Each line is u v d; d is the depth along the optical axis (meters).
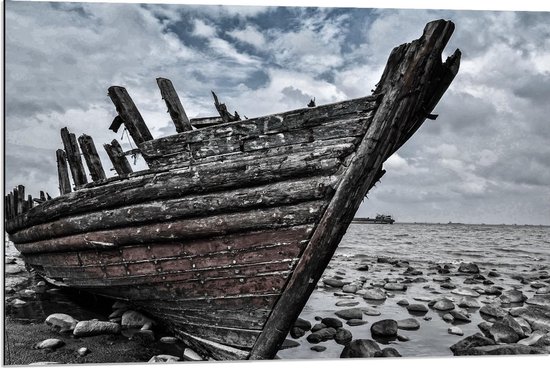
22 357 4.05
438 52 3.13
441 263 14.48
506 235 34.31
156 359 4.00
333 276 10.26
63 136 6.48
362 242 25.78
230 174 3.55
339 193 3.27
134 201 4.06
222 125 3.60
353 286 8.24
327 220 3.31
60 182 7.32
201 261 3.80
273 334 3.62
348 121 3.26
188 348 4.40
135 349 4.33
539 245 23.33
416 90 3.16
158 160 3.89
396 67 3.20
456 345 4.73
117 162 5.00
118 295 4.85
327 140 3.31
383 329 5.15
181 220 3.79
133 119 4.16
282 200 3.41
